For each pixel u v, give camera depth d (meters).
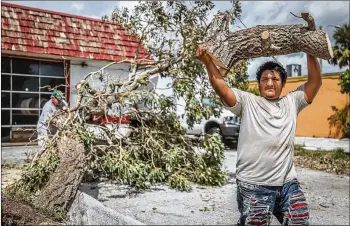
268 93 3.01
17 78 11.66
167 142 7.33
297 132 20.33
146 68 8.59
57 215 4.77
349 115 17.88
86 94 7.13
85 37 12.45
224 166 9.55
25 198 4.99
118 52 12.89
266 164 2.89
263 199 2.90
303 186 7.66
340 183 8.03
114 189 6.76
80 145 5.49
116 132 7.16
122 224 4.20
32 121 11.99
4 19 11.13
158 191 6.71
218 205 5.88
